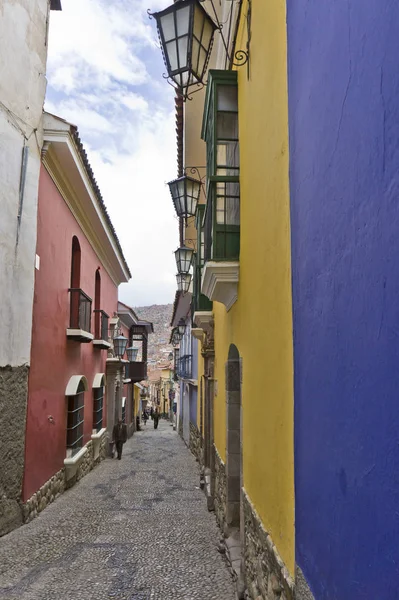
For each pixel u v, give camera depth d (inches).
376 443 57.6
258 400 145.6
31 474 277.6
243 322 178.2
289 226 108.3
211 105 205.9
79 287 410.3
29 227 273.6
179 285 464.4
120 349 607.5
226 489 231.6
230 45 213.3
